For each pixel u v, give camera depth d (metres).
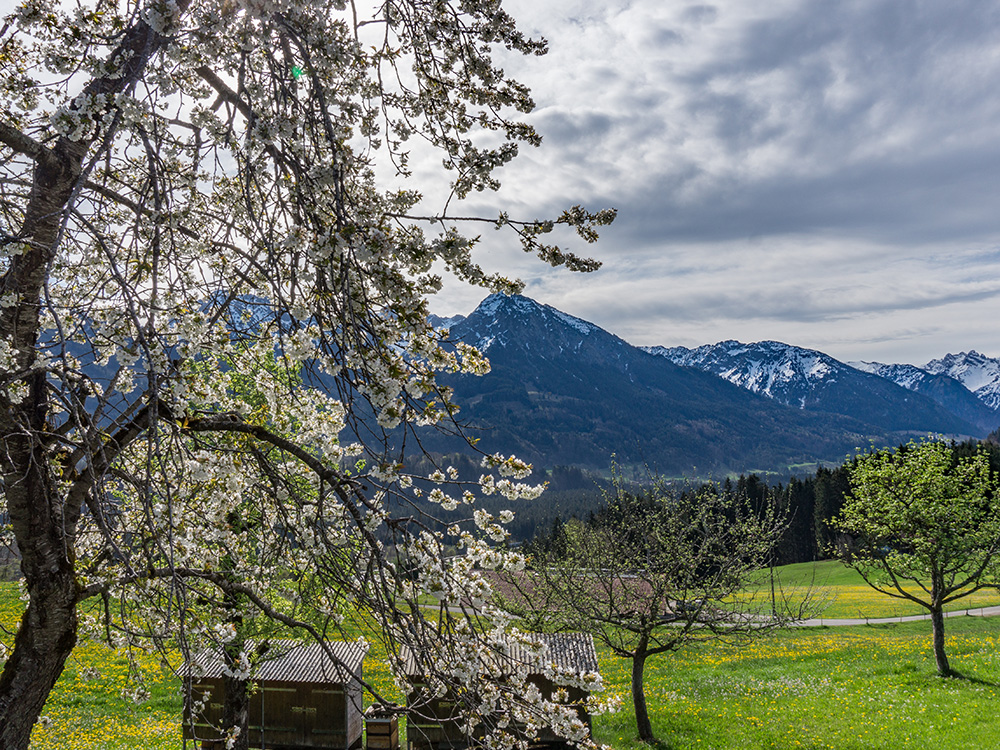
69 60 3.74
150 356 3.47
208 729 14.62
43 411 4.76
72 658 22.39
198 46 3.79
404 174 4.52
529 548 18.20
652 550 18.17
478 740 4.21
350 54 4.27
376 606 4.01
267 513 5.84
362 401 3.84
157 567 4.93
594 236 3.88
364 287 3.94
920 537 23.53
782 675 26.09
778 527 17.67
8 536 5.08
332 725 15.30
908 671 24.62
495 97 4.62
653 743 18.09
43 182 4.26
